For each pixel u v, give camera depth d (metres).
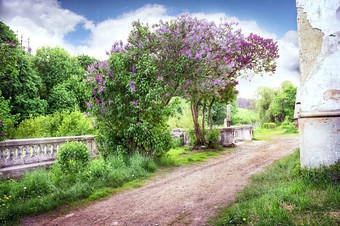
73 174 6.27
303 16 5.38
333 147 4.89
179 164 9.02
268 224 3.07
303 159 5.25
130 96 8.44
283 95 40.75
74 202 5.04
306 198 3.77
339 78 4.99
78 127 13.21
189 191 5.67
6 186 5.31
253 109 47.41
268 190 4.74
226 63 11.27
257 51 13.17
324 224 2.82
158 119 8.88
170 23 10.25
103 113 8.33
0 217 4.04
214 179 6.71
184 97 10.41
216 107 39.28
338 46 5.03
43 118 15.01
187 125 19.92
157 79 8.68
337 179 4.57
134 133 8.38
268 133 27.11
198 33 10.30
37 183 5.58
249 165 8.52
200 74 9.98
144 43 9.72
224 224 3.53
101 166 6.66
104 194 5.51
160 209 4.59
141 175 7.25
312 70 5.22
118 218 4.24
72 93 28.27
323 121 5.02
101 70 8.49
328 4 5.12
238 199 4.71
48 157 7.73
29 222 4.12
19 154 7.00
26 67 23.28
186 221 3.97
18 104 22.30
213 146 13.19
